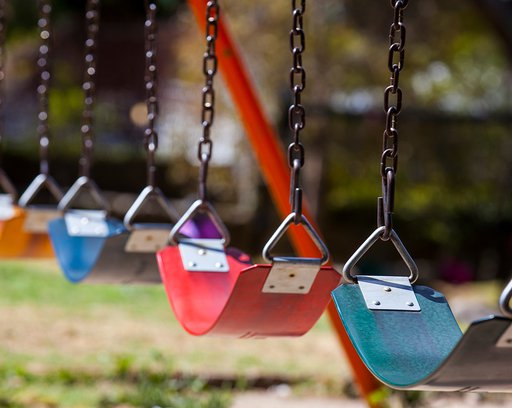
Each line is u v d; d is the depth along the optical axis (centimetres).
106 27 2653
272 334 334
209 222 417
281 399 686
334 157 1736
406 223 2075
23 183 2172
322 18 1606
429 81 1803
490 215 2045
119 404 624
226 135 1764
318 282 318
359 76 1662
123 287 1152
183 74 1741
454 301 1274
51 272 1252
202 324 339
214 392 667
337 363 780
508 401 689
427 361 268
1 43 572
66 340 811
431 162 1794
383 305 289
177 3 2419
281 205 525
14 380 668
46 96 521
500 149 1778
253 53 1605
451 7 1719
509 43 1248
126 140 2336
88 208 1942
